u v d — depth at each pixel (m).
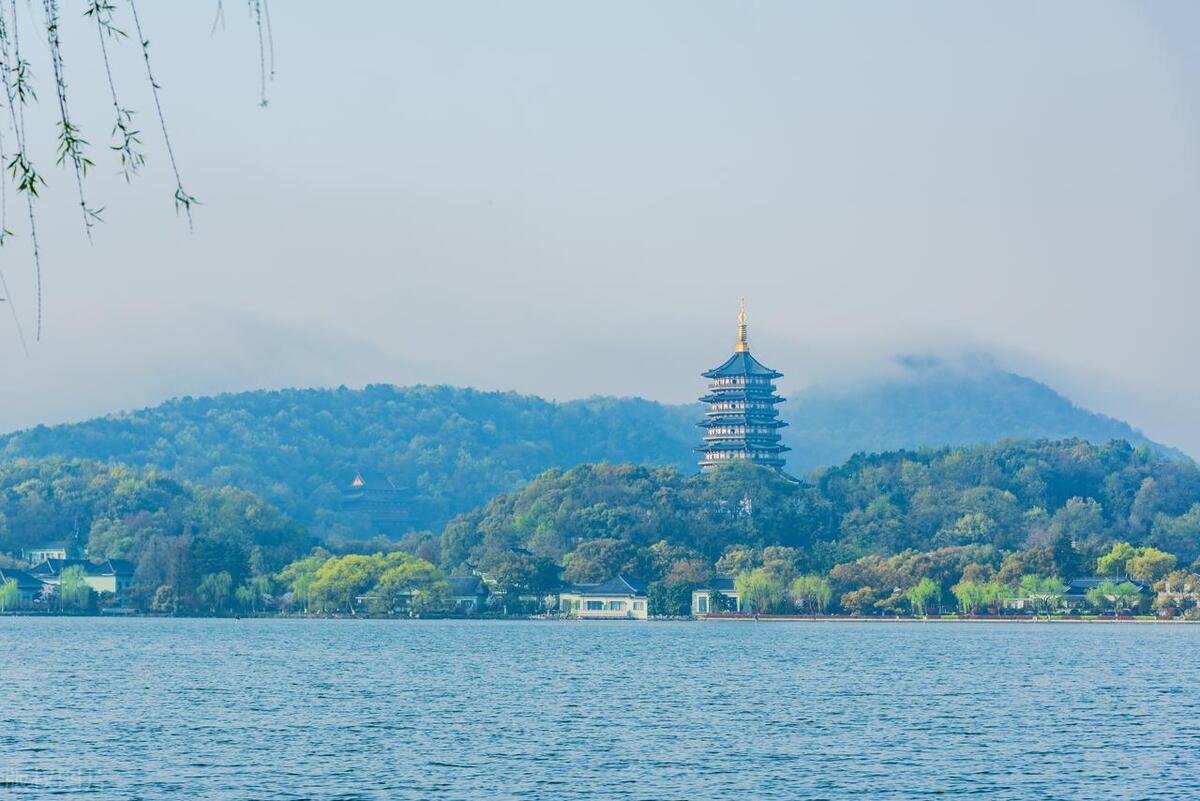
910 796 197.25
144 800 192.12
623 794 198.00
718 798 195.50
